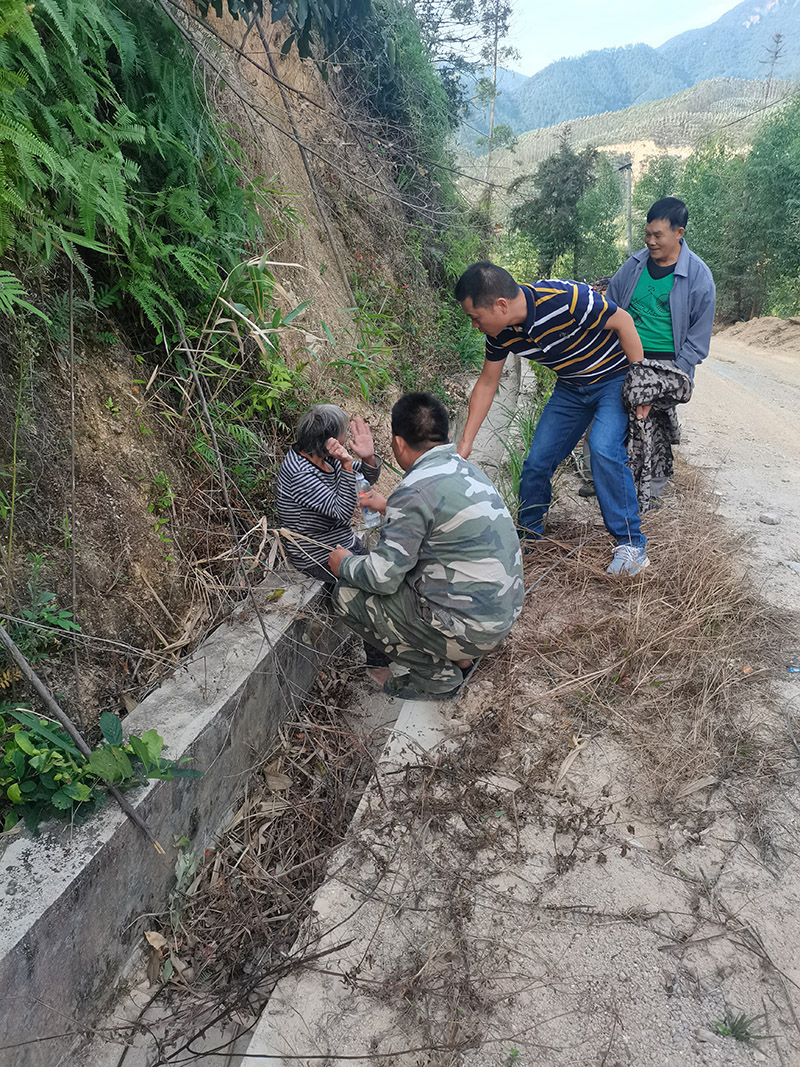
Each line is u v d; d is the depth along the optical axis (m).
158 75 2.88
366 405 5.62
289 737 3.00
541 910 2.09
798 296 25.83
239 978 2.09
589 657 3.19
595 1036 1.75
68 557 2.41
